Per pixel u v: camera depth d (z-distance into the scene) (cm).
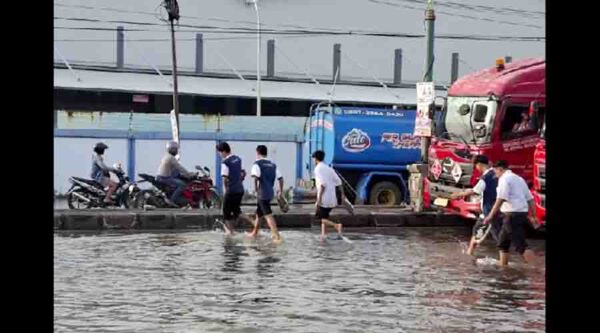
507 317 1411
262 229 2766
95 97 5775
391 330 1305
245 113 6172
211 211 2845
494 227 2106
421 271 1906
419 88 2836
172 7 3831
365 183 3494
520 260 2091
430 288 1684
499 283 1752
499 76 2650
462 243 2456
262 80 6512
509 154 2588
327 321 1362
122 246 2273
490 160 2573
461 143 2672
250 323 1341
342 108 3547
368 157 3494
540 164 2419
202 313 1412
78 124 4375
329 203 2548
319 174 2544
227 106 6106
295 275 1819
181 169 2991
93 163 3027
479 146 2592
